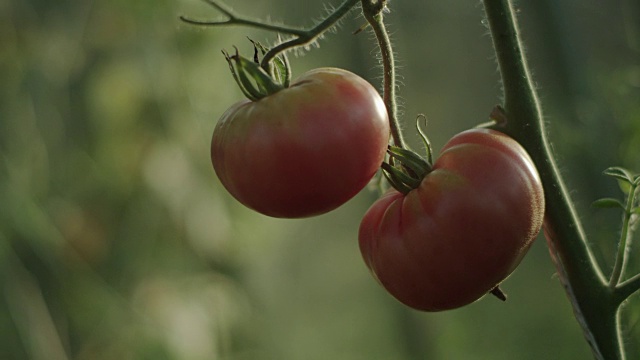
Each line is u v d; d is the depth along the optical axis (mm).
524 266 4559
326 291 5762
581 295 1190
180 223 2572
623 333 1532
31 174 2352
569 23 2781
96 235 2455
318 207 1159
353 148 1145
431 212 1152
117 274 2477
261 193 1153
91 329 2404
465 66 5508
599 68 2600
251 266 2867
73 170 2447
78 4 2445
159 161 2549
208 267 2635
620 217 2096
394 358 5301
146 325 2438
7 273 2250
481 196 1146
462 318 4633
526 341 4332
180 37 2568
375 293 5629
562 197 1187
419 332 4547
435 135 5527
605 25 2822
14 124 2354
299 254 5637
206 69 2646
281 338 3988
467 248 1148
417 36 5402
